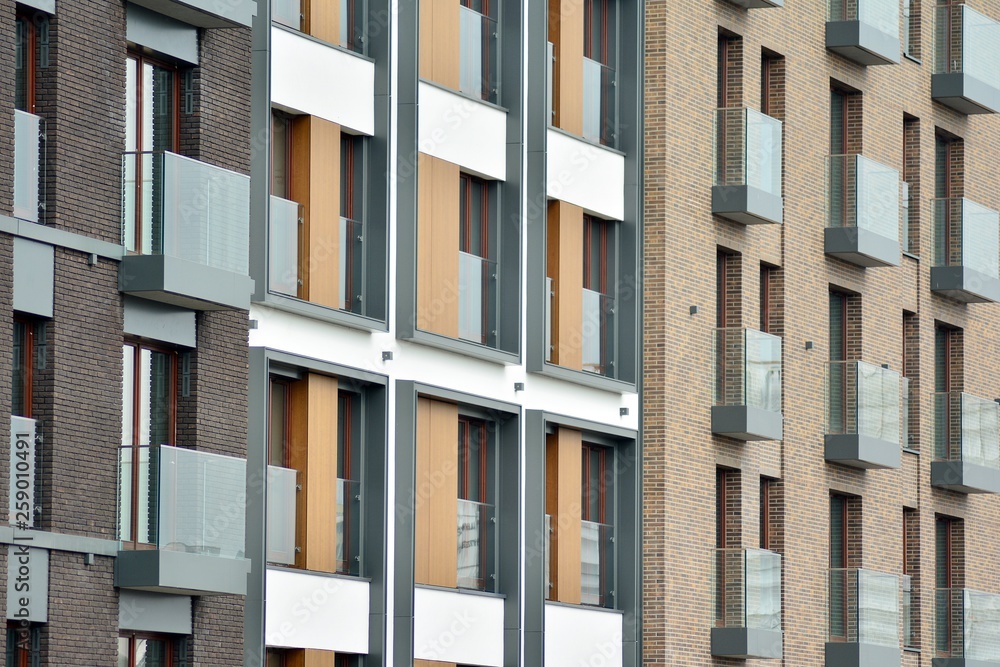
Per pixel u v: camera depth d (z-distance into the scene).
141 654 31.66
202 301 31.91
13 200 29.69
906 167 52.47
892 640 48.00
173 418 32.47
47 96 30.45
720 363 44.25
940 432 52.19
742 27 45.69
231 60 33.56
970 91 52.94
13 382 30.12
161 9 32.12
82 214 30.72
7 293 29.38
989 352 54.88
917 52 52.56
